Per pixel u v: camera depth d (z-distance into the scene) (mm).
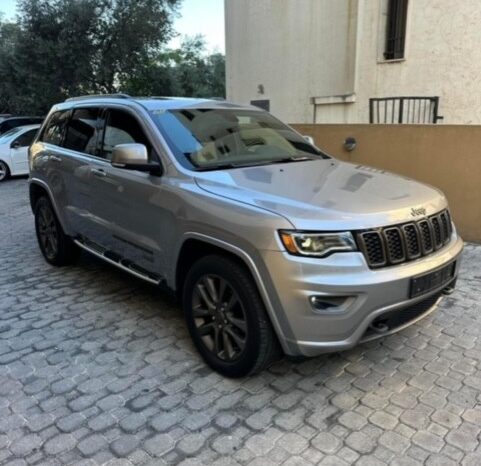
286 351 2793
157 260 3559
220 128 3955
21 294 4559
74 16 18156
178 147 3555
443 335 3664
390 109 10062
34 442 2568
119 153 3414
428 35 9195
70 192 4660
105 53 19344
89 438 2596
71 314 4105
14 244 6379
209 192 3105
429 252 3002
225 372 3123
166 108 3945
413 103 9656
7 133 13898
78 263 5449
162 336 3707
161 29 19656
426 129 5949
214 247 3082
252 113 4516
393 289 2705
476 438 2568
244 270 2877
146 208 3555
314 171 3564
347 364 3291
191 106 4105
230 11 13656
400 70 9773
